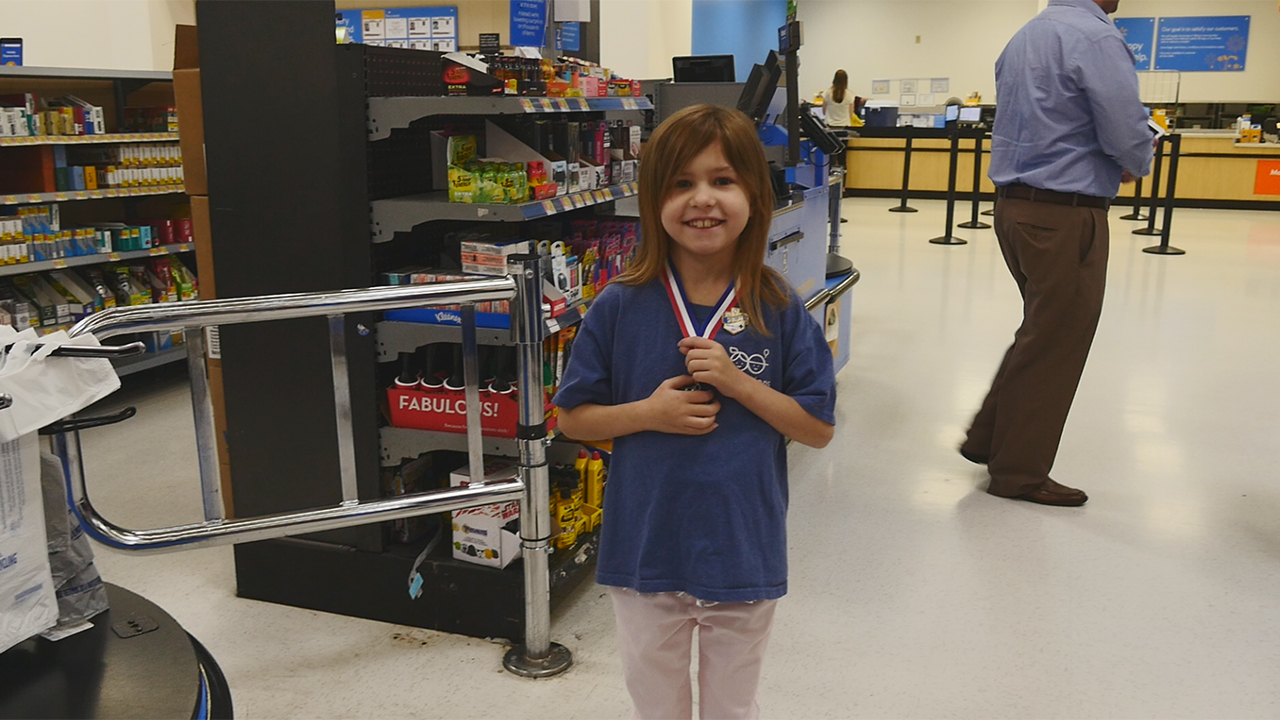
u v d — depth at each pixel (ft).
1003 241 11.10
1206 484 11.78
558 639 8.20
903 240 32.81
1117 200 43.11
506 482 7.30
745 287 4.94
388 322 8.13
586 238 9.82
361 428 8.35
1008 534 10.36
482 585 8.18
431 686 7.53
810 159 13.28
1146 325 20.02
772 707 7.23
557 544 8.71
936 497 11.43
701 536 4.92
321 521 6.57
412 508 6.88
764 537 4.98
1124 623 8.49
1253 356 17.61
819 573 9.45
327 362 8.28
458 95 8.14
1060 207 10.32
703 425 4.82
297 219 8.07
